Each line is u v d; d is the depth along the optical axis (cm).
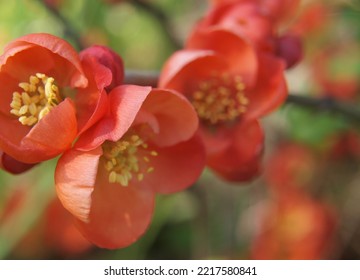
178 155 34
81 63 33
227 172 36
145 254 48
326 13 45
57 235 48
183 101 33
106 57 33
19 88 33
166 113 33
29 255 48
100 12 43
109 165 33
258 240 46
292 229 46
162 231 49
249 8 36
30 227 46
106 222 33
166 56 47
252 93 36
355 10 42
